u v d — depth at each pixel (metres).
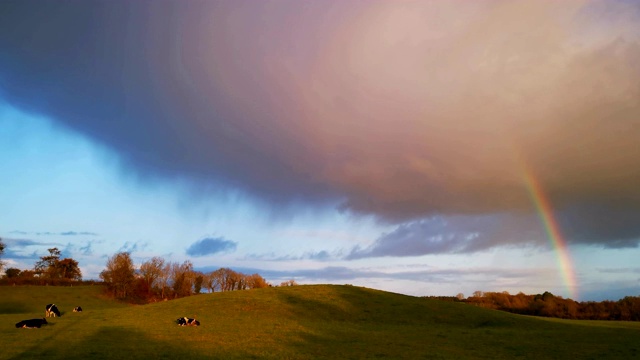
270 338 45.28
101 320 57.47
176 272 145.12
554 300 129.50
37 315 65.25
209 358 34.12
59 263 158.50
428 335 50.91
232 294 78.88
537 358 37.69
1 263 130.38
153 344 39.66
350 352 38.56
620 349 42.62
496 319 66.00
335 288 85.38
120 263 130.50
